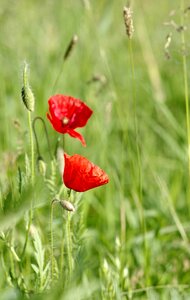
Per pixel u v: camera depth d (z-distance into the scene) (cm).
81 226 454
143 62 1001
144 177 701
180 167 728
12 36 960
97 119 715
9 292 316
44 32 986
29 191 261
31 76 860
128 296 486
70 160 391
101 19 813
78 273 339
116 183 631
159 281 536
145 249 526
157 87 890
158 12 1127
